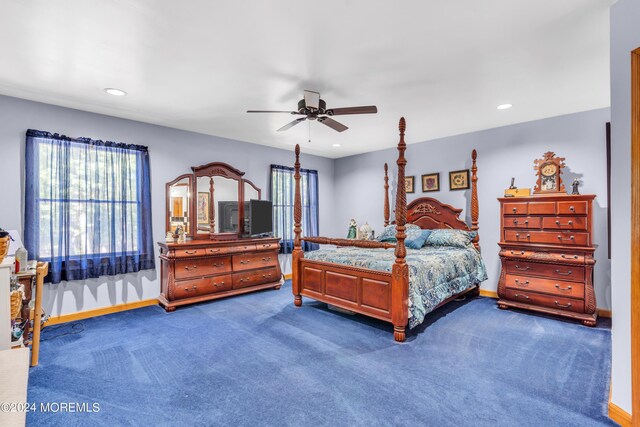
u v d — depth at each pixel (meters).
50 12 1.84
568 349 2.79
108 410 1.96
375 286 3.24
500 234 4.07
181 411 1.95
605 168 3.62
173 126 4.34
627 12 1.70
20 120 3.27
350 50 2.30
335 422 1.85
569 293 3.46
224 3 1.77
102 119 3.80
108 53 2.34
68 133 3.55
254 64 2.51
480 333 3.16
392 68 2.59
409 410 1.95
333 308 3.97
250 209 4.89
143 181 4.09
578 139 3.79
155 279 4.25
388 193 5.79
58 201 3.45
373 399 2.07
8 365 1.53
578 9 1.84
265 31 2.06
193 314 3.80
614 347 1.83
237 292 4.55
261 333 3.20
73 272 3.54
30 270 2.52
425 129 4.52
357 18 1.92
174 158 4.43
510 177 4.34
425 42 2.20
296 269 4.12
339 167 6.68
